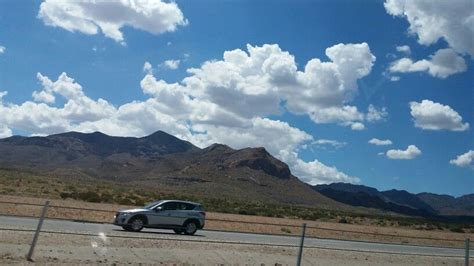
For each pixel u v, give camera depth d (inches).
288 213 3376.0
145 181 7470.5
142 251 754.2
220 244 873.5
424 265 968.3
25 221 1034.7
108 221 1352.1
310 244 1147.3
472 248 1672.0
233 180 7706.7
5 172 4138.8
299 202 7480.3
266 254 855.1
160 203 1161.4
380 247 1280.8
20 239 709.9
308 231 1737.2
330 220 3206.2
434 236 2251.5
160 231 1194.6
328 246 1136.2
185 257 769.6
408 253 1076.5
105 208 1777.8
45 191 2566.4
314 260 867.4
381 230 2304.4
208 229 1381.6
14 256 629.3
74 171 7741.1
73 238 764.0
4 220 1016.9
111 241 783.7
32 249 627.5
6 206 1403.8
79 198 2343.8
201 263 755.4
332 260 887.1
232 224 1654.8
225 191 6958.7
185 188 6884.8
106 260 690.8
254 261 810.8
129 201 2492.6
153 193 4015.8
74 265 630.5
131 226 1110.4
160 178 7696.9
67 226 1016.9
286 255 869.8
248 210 3024.1
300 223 2161.7
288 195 7691.9
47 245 704.4
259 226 1691.7
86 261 665.0
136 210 1124.5
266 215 2849.4
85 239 770.2
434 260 1029.8
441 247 1553.9
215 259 787.4
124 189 4183.1
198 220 1178.6
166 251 773.3
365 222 3484.3
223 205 3395.7
